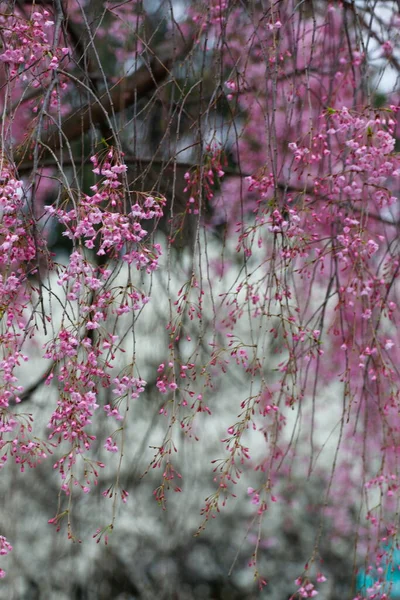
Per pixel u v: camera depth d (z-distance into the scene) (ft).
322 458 28.17
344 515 25.58
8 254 10.56
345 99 19.40
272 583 29.22
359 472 24.93
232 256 22.22
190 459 25.86
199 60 18.43
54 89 12.44
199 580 29.07
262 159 21.30
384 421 14.65
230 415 28.66
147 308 24.64
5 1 13.09
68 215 10.84
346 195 14.32
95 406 10.93
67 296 10.76
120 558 25.16
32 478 24.64
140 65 19.35
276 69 13.42
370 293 14.29
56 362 11.13
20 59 11.74
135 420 25.66
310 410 26.76
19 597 23.15
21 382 25.94
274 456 14.52
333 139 18.26
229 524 29.58
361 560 26.30
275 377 26.53
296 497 26.71
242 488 29.84
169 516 25.43
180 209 20.06
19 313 11.16
